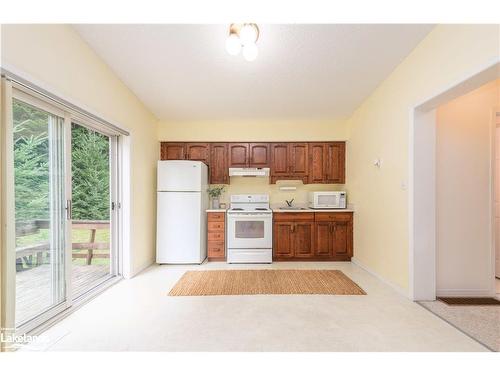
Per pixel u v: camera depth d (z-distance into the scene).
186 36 2.25
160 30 2.18
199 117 4.43
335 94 3.52
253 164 4.66
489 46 1.72
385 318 2.28
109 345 1.87
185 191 4.06
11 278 1.66
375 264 3.45
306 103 3.83
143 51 2.49
